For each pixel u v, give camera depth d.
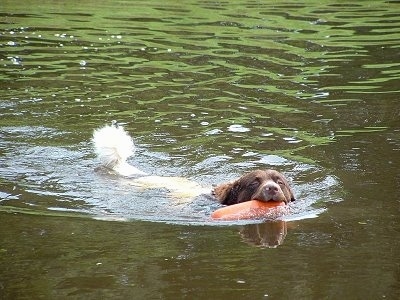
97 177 15.59
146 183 15.31
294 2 36.28
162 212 13.88
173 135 18.03
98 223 13.19
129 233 12.72
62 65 24.23
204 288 10.54
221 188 14.81
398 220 13.23
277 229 12.95
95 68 23.91
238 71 23.66
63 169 15.93
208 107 20.06
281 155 16.81
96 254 11.76
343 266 11.28
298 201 14.38
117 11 33.50
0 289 10.53
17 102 20.33
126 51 26.16
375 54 26.03
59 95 21.02
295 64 24.64
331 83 22.45
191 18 32.12
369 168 15.91
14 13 32.78
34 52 25.92
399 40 28.09
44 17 32.03
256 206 13.66
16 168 15.89
